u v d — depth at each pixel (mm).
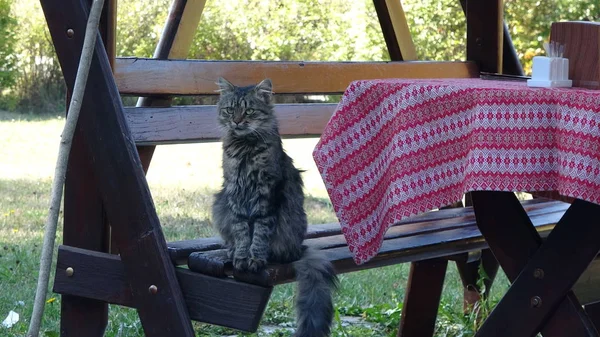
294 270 2658
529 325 2730
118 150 2664
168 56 3217
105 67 2674
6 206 5352
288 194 2707
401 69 3637
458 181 2531
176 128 3010
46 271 2502
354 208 2643
